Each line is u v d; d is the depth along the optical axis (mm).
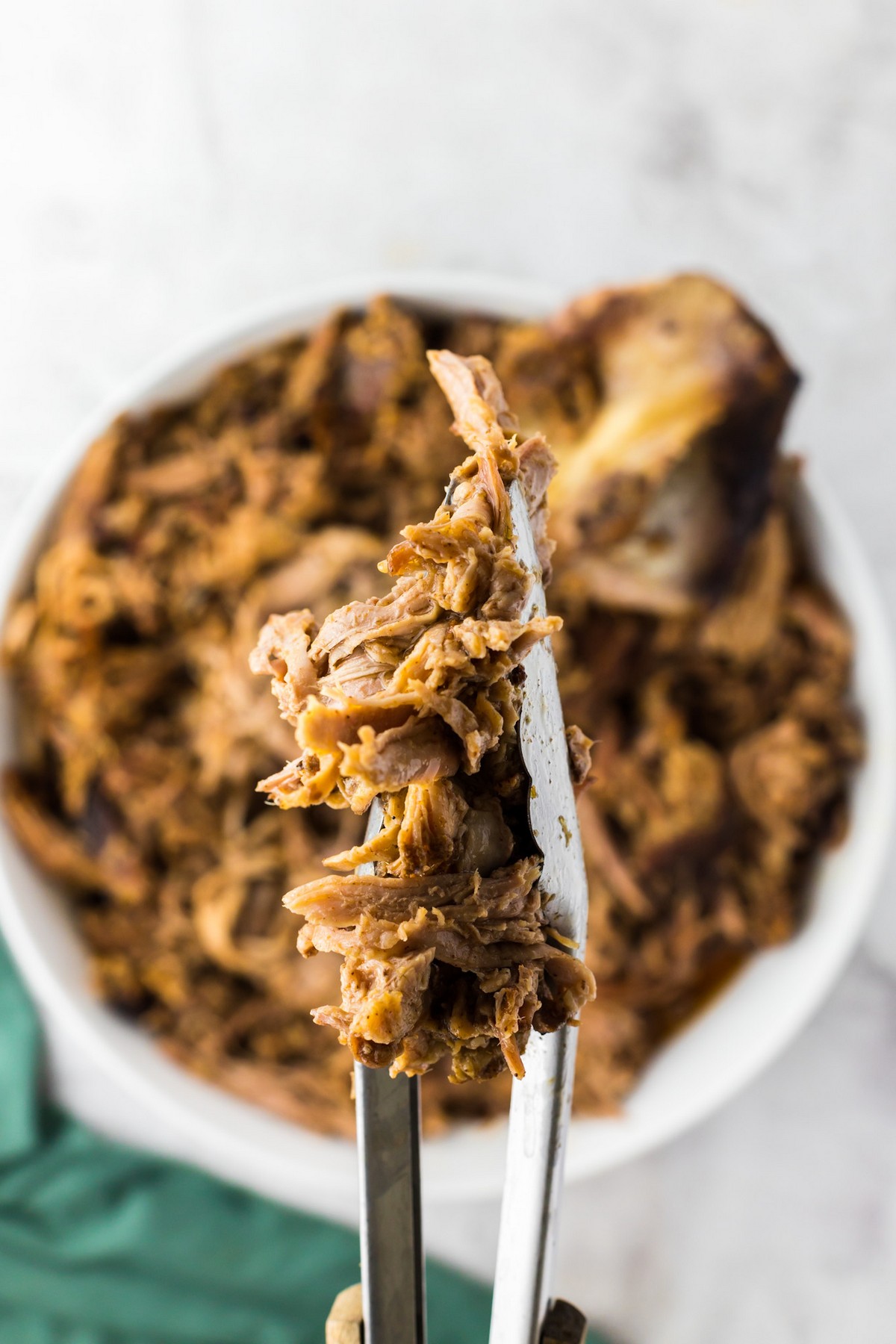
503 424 453
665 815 757
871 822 743
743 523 696
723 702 782
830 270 858
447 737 412
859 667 747
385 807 430
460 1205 865
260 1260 858
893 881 874
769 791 759
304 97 871
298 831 768
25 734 771
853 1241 867
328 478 761
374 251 867
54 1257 854
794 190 860
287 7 869
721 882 767
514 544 420
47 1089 887
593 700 762
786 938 755
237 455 756
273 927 765
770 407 685
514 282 722
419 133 868
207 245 874
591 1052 756
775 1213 874
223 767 759
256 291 873
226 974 784
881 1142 871
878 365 855
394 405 743
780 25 863
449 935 416
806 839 767
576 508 688
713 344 687
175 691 787
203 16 870
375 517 776
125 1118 881
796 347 859
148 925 773
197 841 773
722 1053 750
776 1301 868
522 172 864
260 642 453
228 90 871
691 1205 879
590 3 867
